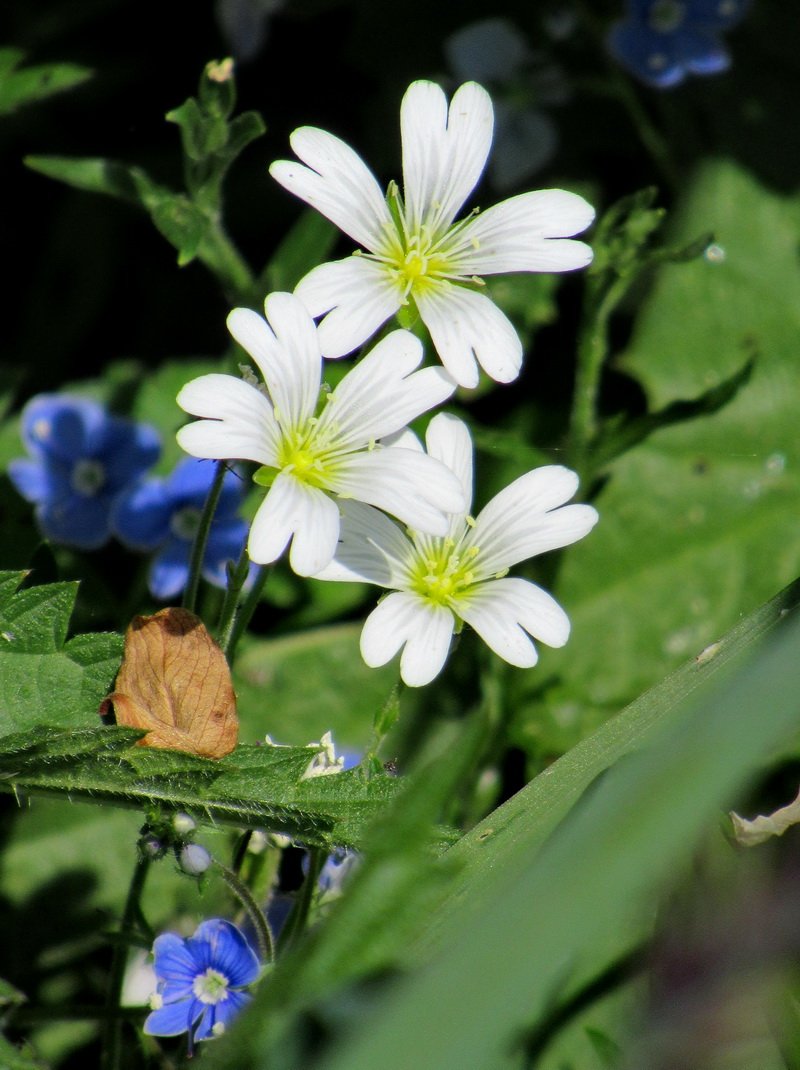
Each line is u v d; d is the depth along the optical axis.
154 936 0.45
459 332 0.44
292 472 0.44
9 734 0.44
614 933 0.44
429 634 0.44
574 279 0.52
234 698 0.44
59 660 0.44
